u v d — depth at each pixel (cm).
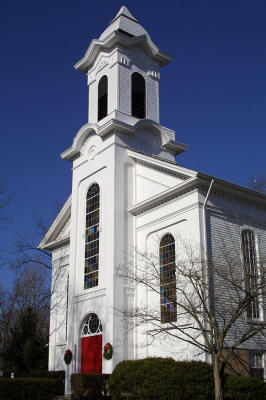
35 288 4775
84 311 2677
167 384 1886
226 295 2206
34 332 3819
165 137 3045
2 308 4025
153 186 2691
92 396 2212
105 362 2397
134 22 3375
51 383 2283
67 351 2703
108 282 2547
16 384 2184
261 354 2278
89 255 2788
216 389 1725
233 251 2355
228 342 2144
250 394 1938
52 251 3506
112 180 2727
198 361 1942
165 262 2452
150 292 2489
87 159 3011
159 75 3322
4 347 3722
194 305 2142
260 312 2323
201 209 2330
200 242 2250
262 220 2572
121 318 2467
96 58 3269
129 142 2886
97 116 3139
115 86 3031
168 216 2486
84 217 2911
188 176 2414
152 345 2378
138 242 2650
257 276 2227
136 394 1992
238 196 2484
